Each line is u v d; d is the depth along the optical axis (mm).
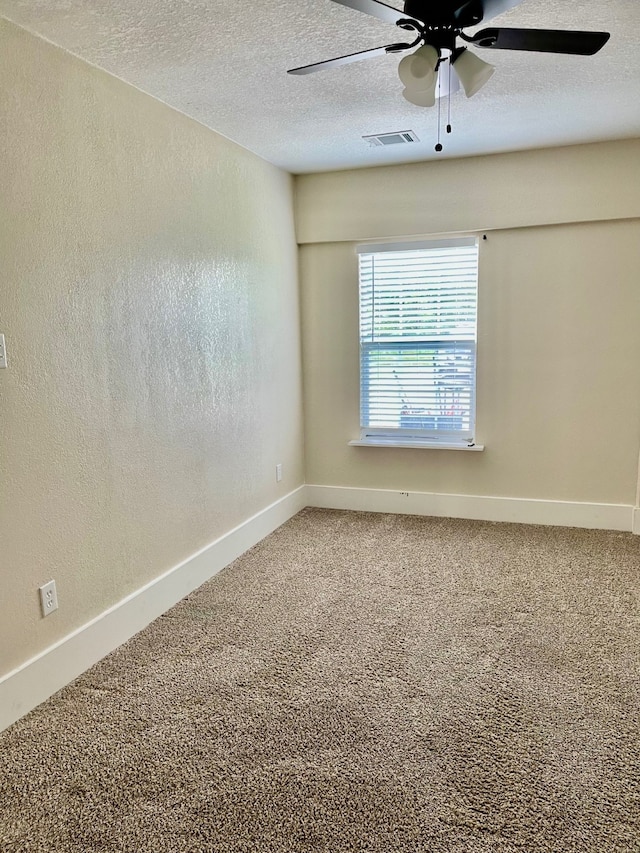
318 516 4227
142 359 2613
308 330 4316
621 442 3736
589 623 2598
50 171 2100
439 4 1623
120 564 2520
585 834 1508
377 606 2805
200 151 3002
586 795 1634
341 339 4254
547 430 3875
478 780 1694
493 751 1812
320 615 2729
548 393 3840
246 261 3490
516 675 2215
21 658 2047
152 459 2705
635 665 2266
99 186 2330
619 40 2221
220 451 3264
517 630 2549
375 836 1511
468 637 2500
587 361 3738
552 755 1791
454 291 3957
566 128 3195
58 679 2184
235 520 3449
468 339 3969
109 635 2441
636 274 3578
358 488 4359
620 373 3686
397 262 4055
